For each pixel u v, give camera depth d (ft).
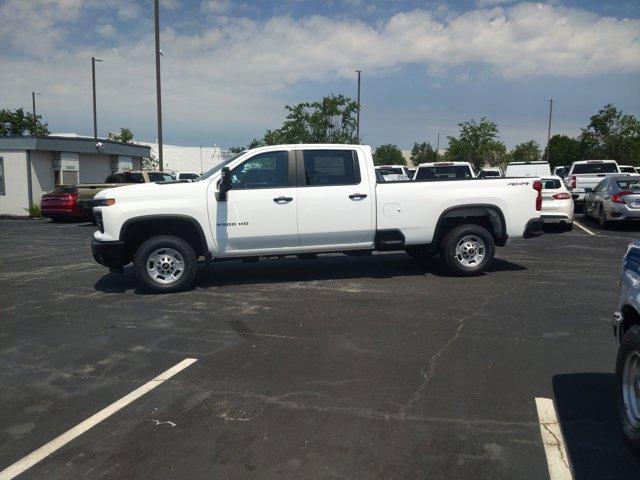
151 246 25.96
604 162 72.49
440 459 11.34
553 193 50.21
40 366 17.11
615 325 12.75
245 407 13.89
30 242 48.26
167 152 172.14
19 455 11.89
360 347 18.11
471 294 25.02
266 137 102.63
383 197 27.40
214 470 11.12
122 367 16.87
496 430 12.50
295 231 26.71
